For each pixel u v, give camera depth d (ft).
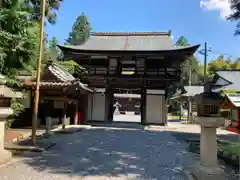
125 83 65.21
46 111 49.75
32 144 28.02
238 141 37.45
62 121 49.47
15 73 27.48
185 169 20.35
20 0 24.30
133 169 20.08
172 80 63.10
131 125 62.49
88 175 17.94
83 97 64.85
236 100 33.53
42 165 20.35
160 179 17.47
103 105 67.10
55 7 49.26
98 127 57.06
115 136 41.65
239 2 32.89
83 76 65.72
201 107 16.97
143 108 64.90
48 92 47.80
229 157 23.31
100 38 74.59
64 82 46.34
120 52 63.41
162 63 65.16
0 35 22.29
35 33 26.43
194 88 98.94
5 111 20.15
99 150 28.02
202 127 17.08
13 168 19.20
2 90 19.54
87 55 65.87
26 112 47.78
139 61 66.33
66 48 64.75
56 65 54.44
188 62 109.40
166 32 74.18
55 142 32.45
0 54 22.54
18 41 23.85
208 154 16.55
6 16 23.08
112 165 21.18
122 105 149.59
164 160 23.76
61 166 20.22
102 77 65.82
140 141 36.55
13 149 26.03
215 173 15.98
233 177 18.13
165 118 64.08
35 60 26.94
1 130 20.56
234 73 78.13
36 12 40.68
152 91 65.05
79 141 34.30
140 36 74.28
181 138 41.04
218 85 72.49
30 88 45.60
